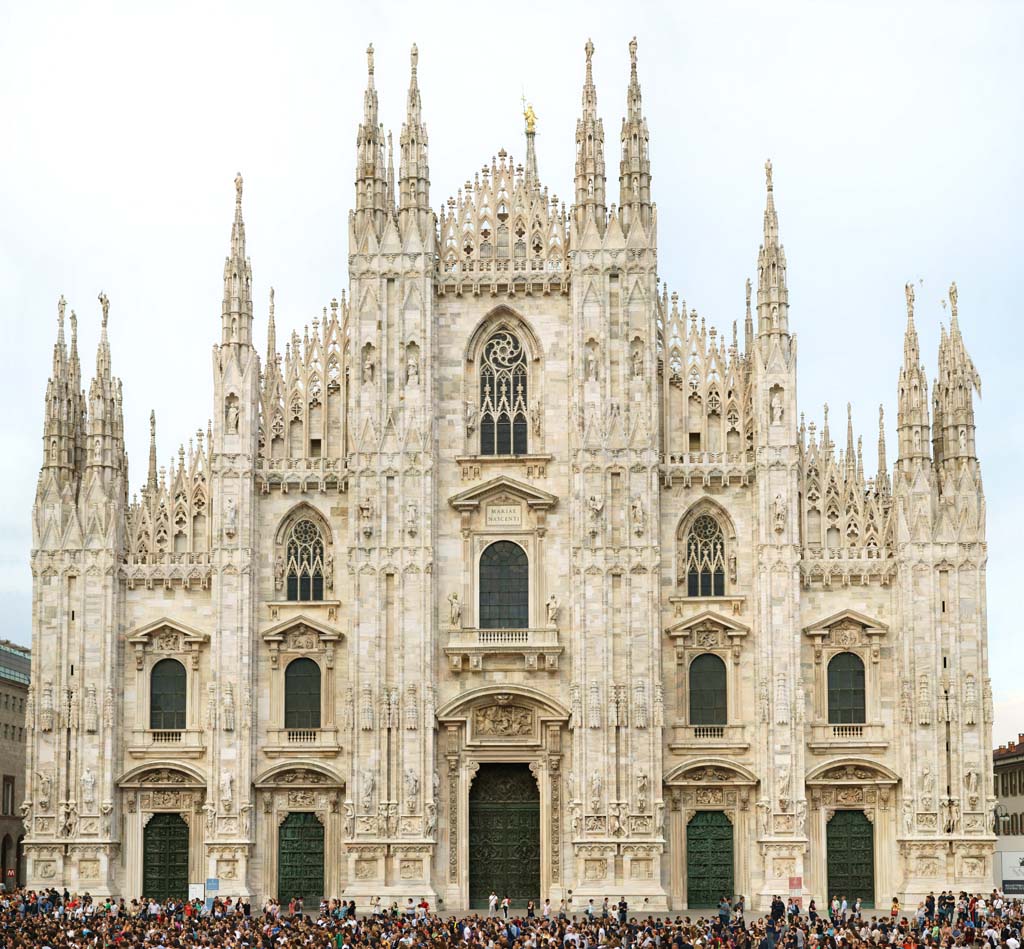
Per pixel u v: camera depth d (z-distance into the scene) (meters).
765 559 103.38
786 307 106.00
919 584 102.94
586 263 107.19
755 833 102.50
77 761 104.81
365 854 102.62
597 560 104.19
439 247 109.81
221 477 106.31
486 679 105.12
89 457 107.69
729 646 104.44
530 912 93.75
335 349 109.06
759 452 104.44
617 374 106.19
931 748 101.56
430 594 104.75
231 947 70.75
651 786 102.06
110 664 105.50
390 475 106.00
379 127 110.12
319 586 107.00
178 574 107.06
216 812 103.31
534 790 105.19
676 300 108.56
